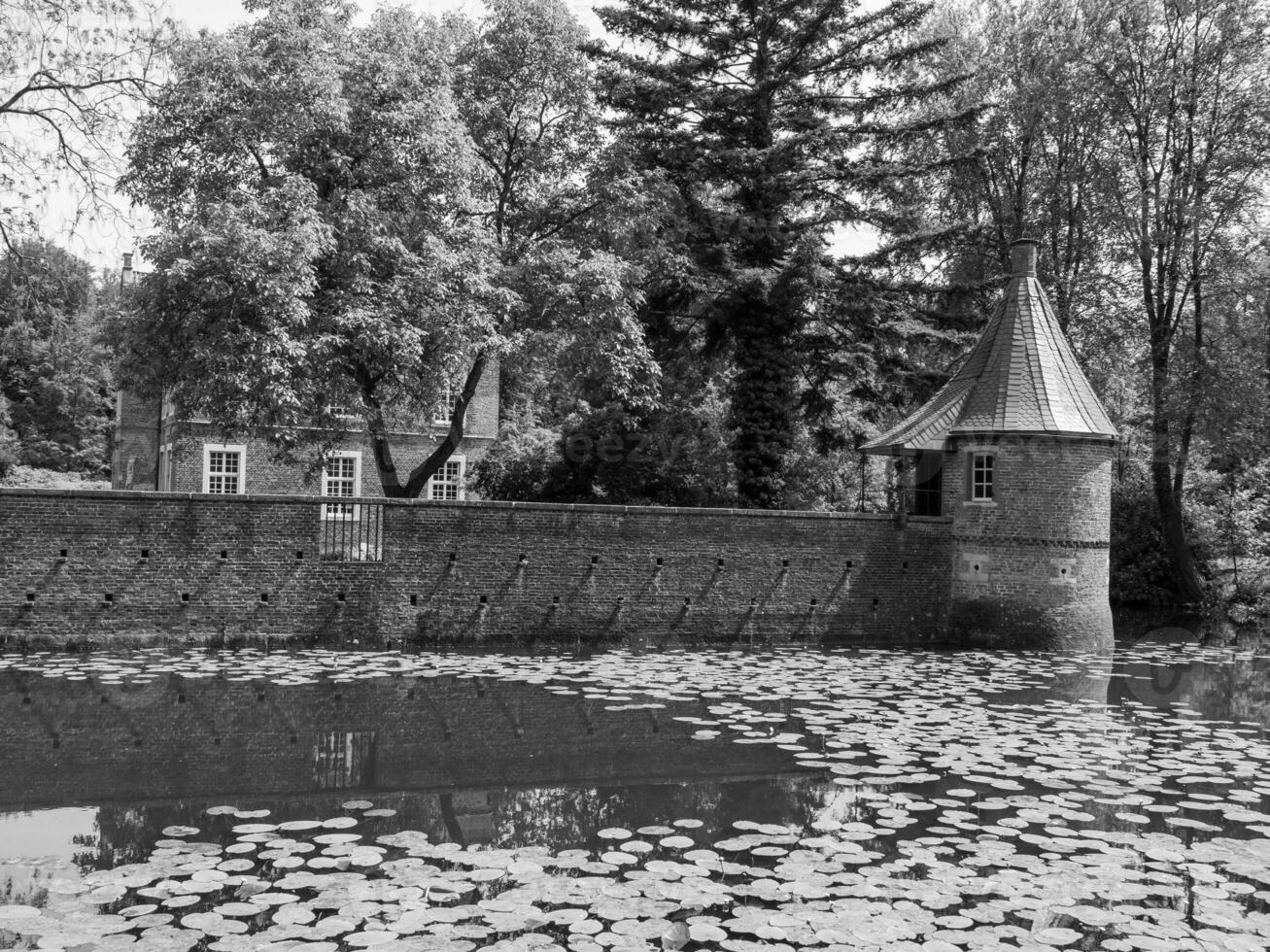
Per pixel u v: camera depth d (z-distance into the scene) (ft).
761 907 19.33
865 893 19.99
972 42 101.40
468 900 19.26
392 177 63.05
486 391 110.63
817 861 22.02
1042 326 66.23
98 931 17.10
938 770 30.42
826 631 63.10
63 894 18.94
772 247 84.28
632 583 59.26
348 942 17.03
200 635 51.55
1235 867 22.25
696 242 83.35
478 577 56.34
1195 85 86.63
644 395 73.61
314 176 62.75
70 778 28.02
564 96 71.56
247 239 53.83
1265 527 101.35
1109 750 33.73
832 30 83.05
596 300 65.98
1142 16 87.86
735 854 22.58
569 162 74.02
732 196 88.94
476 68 71.00
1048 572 61.77
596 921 18.25
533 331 67.72
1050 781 29.45
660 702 40.45
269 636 52.70
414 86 62.90
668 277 81.20
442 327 60.80
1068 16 95.20
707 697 41.68
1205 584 92.58
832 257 86.89
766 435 81.46
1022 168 99.96
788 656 55.72
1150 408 95.86
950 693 44.24
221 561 52.01
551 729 35.58
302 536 53.31
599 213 71.36
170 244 56.24
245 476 101.24
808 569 62.85
